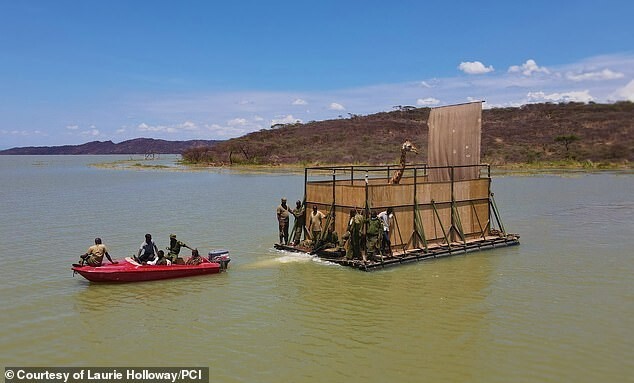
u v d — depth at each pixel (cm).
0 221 2986
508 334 1223
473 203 2220
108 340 1199
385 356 1103
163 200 4103
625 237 2441
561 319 1322
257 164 10038
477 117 2230
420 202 2023
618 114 10919
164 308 1423
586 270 1817
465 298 1497
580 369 1040
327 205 2056
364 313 1373
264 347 1155
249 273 1794
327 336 1216
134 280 1673
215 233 2559
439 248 2044
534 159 8844
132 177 7256
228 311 1397
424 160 9244
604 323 1292
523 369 1041
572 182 5584
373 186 1877
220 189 5078
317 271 1812
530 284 1642
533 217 3088
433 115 2438
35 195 4628
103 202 3988
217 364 1071
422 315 1355
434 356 1103
